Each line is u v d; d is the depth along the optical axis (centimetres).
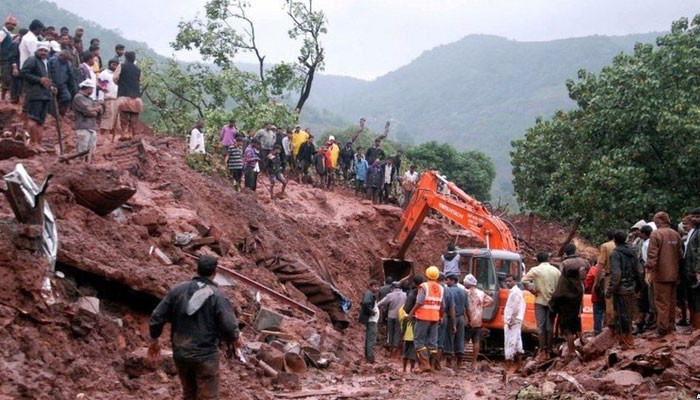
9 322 903
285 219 2644
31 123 1644
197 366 813
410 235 2628
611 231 1559
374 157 3366
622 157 2592
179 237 1659
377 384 1384
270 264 2045
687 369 1105
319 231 2775
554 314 1572
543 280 1564
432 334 1582
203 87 3525
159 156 2145
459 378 1505
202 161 2362
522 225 3922
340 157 3444
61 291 1067
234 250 1867
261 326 1523
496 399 1185
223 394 1046
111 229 1352
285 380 1271
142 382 982
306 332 1593
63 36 2000
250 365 1252
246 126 3247
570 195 2961
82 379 914
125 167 1898
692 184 2572
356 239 2969
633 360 1191
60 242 1144
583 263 1471
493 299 2106
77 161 1443
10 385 816
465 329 1933
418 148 5731
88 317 1016
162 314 820
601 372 1233
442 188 3095
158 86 3462
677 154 2506
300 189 3059
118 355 1028
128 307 1211
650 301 1478
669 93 2542
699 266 1304
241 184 2744
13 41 2084
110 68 2084
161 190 1911
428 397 1246
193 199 1970
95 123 1644
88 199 1359
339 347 1670
